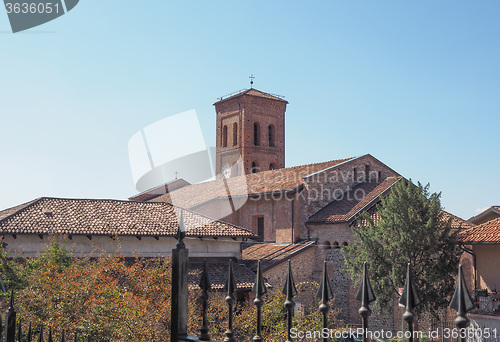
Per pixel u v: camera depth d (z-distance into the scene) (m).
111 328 15.56
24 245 26.08
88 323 14.94
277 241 37.91
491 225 26.75
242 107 63.50
